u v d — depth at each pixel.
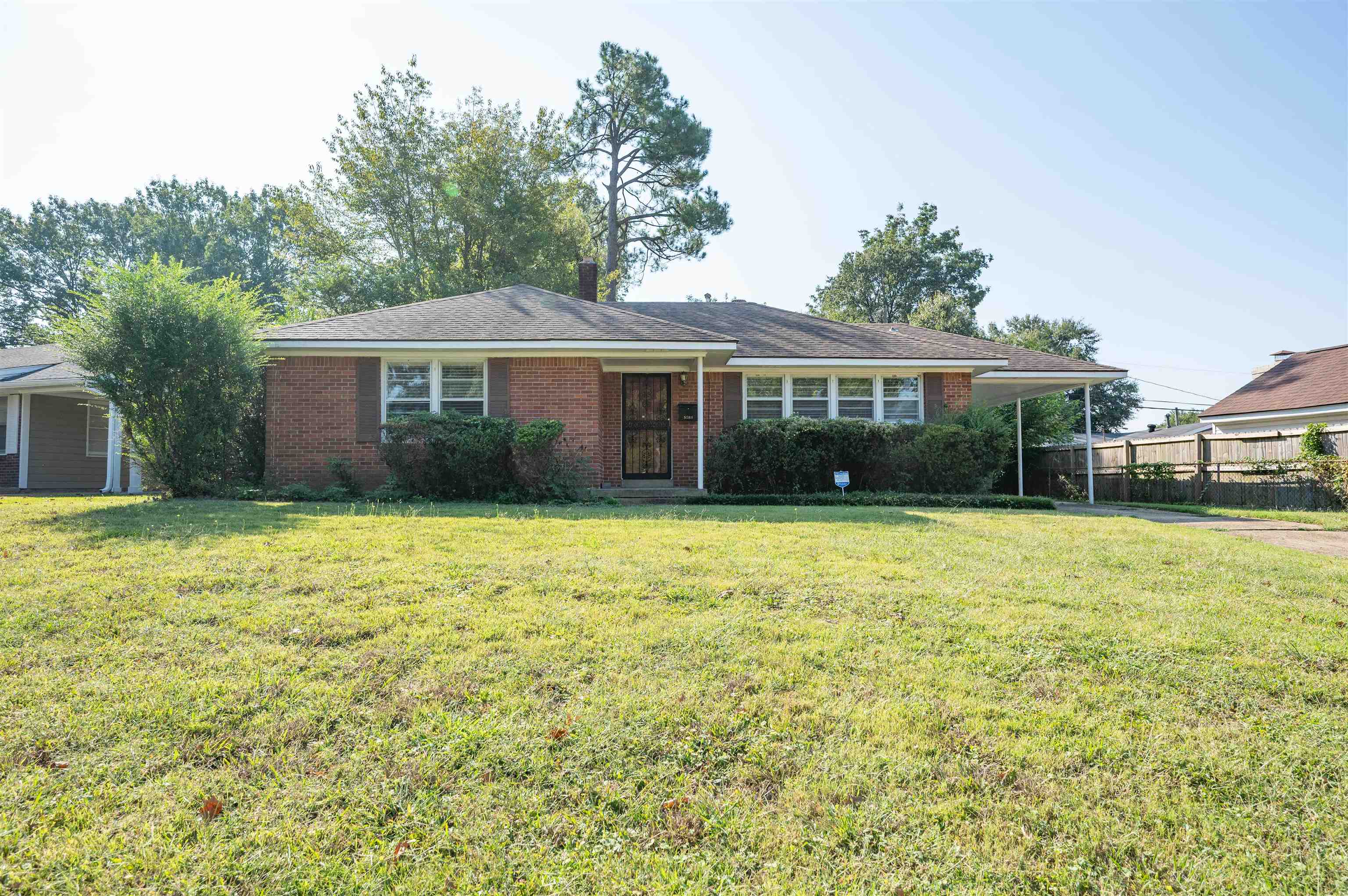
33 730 3.19
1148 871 2.45
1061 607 5.16
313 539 6.91
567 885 2.34
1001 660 4.13
